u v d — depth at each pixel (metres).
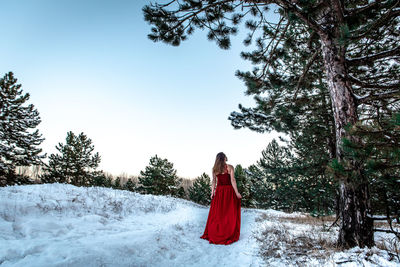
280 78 6.61
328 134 7.80
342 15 3.61
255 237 4.73
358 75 6.19
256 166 24.42
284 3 3.68
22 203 4.91
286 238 4.41
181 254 3.62
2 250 2.74
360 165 2.75
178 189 38.16
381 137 2.36
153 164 33.56
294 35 5.75
